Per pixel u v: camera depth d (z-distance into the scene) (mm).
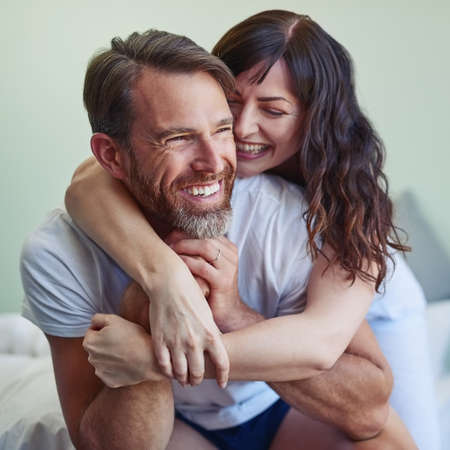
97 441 1100
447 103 2529
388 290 1513
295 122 1188
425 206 2596
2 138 2518
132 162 1078
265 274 1201
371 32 2514
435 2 2469
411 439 1228
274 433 1316
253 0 2498
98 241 1074
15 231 2570
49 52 2477
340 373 1119
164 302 963
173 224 1085
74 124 2518
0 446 1355
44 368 1614
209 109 1025
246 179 1256
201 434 1296
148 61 1036
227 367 980
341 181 1202
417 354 1521
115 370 1005
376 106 2561
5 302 2596
